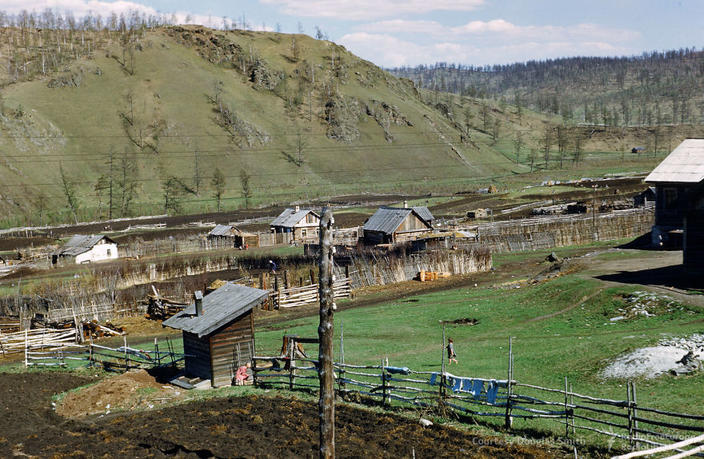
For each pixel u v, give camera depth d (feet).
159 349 139.54
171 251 323.78
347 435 75.20
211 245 332.80
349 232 317.42
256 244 338.13
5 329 163.02
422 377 99.14
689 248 137.28
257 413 86.63
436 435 74.59
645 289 131.85
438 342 127.34
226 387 105.60
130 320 179.93
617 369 89.40
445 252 231.50
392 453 66.90
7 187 600.39
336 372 104.27
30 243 393.09
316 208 535.60
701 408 70.28
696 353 87.04
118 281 223.30
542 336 121.39
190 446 69.51
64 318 168.04
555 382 90.63
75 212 579.07
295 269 220.84
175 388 105.60
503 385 78.28
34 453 69.46
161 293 189.47
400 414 85.20
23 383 115.75
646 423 70.33
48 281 235.20
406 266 221.46
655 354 89.71
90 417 93.30
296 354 112.68
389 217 281.13
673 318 113.80
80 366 131.64
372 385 94.07
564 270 181.98
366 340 133.69
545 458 64.28
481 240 271.28
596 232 282.56
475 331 134.92
